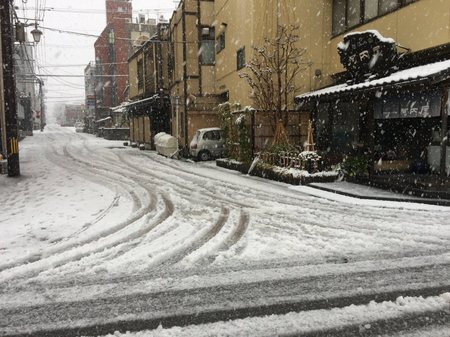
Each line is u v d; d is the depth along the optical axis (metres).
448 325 3.64
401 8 12.56
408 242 6.14
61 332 3.61
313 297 4.26
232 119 17.08
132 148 29.52
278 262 5.35
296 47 16.78
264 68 15.77
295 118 16.69
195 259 5.48
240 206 8.93
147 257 5.57
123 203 9.32
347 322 3.72
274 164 13.68
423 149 12.27
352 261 5.36
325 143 15.55
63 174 14.58
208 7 22.08
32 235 6.67
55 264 5.33
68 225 7.29
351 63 13.16
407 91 10.35
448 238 6.34
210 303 4.14
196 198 9.91
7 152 13.69
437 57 11.48
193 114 21.91
